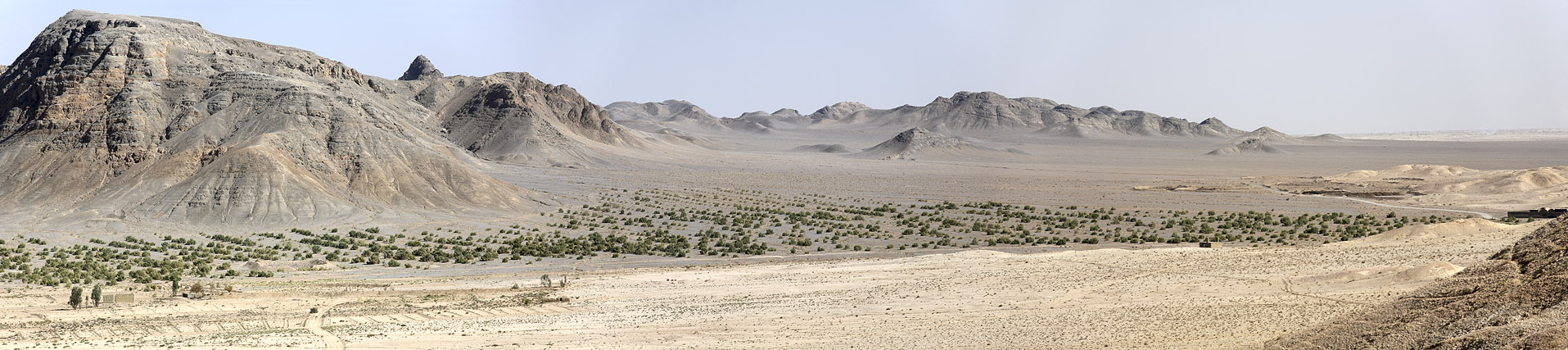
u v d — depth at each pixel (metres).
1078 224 161.50
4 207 168.50
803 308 78.88
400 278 109.50
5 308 83.56
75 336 69.88
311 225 162.75
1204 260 91.75
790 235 154.25
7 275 109.31
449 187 189.12
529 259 129.62
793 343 63.12
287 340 67.12
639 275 108.31
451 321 76.88
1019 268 97.56
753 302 83.88
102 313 81.31
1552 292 43.25
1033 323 65.62
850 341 62.81
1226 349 51.06
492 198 186.75
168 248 139.25
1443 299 49.34
